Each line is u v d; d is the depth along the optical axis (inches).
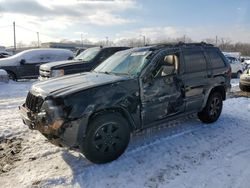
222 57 273.6
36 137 232.4
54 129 161.3
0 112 322.7
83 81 188.9
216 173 168.7
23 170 176.1
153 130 242.8
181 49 231.1
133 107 189.2
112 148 181.5
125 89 185.3
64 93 165.6
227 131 244.8
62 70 407.2
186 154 195.8
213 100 263.1
